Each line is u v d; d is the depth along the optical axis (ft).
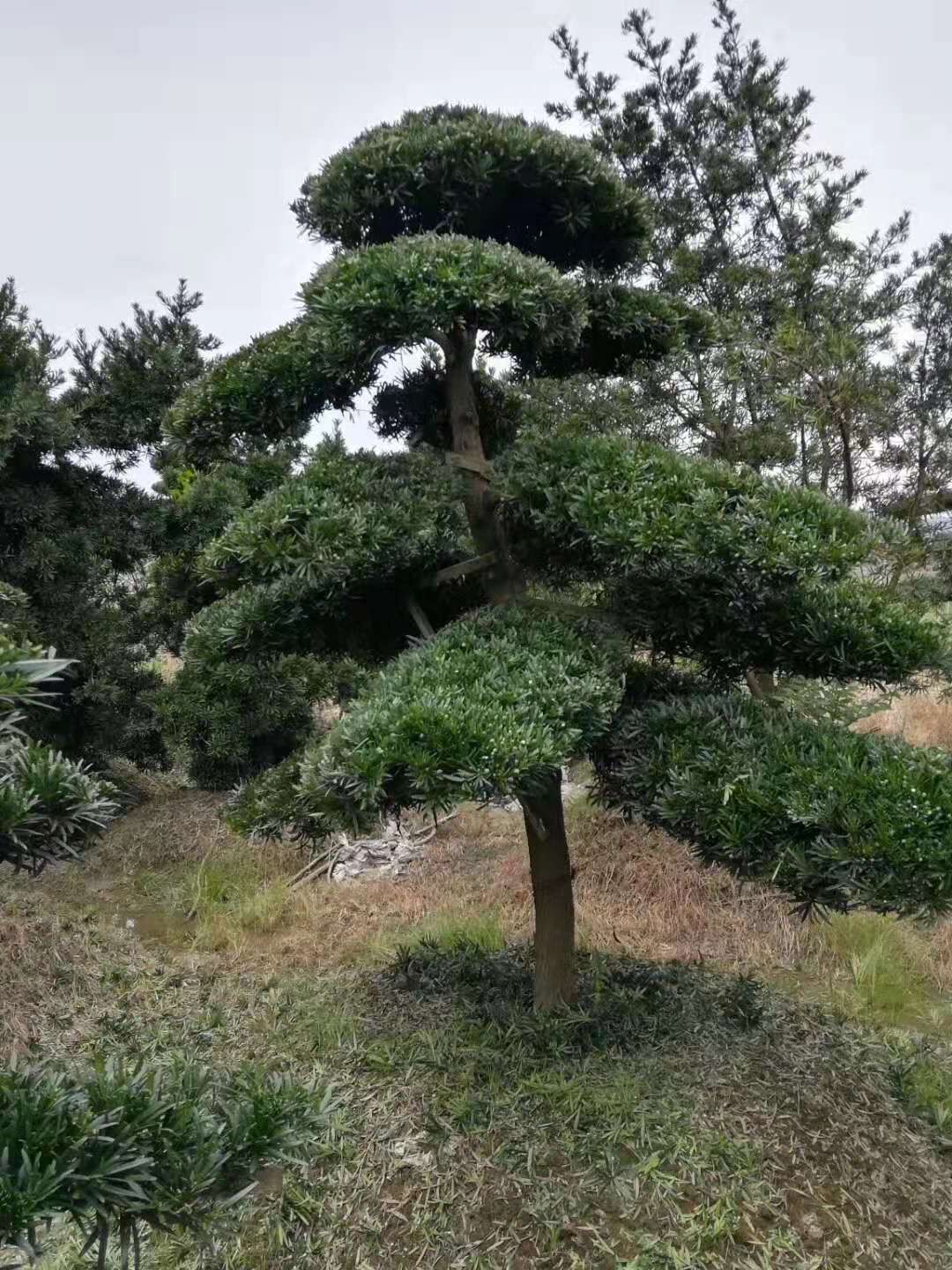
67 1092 4.48
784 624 10.10
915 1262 8.60
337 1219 9.08
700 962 14.74
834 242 21.49
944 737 24.29
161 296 28.02
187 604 26.68
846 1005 14.75
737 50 22.68
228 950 17.25
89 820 4.32
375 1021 12.90
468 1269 8.48
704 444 20.74
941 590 18.20
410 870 21.43
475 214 10.64
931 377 23.03
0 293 24.71
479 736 7.41
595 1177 9.28
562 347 9.97
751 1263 8.38
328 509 9.34
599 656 9.32
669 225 21.43
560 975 12.20
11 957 15.76
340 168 10.08
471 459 10.53
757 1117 10.19
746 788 8.24
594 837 20.76
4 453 23.35
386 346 9.22
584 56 22.86
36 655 3.89
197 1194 4.40
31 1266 8.66
